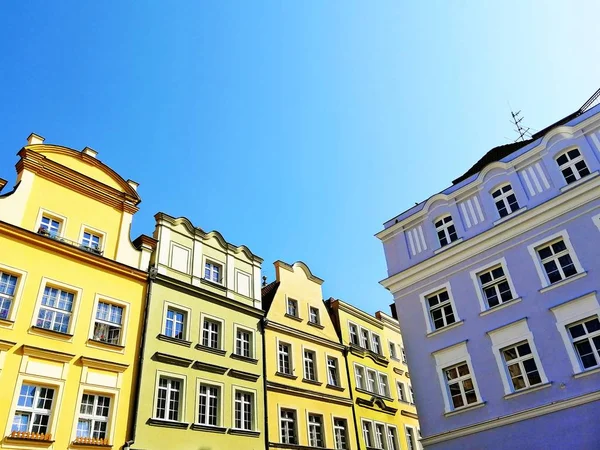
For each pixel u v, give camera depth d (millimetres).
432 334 23000
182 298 24234
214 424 22500
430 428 21297
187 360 22562
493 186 24109
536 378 19266
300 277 32812
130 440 19016
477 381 20688
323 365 29891
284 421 25641
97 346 19969
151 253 24359
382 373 34375
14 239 19422
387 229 27422
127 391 20016
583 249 20047
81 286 20641
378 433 30906
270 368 26516
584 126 22047
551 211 21453
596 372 17844
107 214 23453
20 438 16359
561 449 17609
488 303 22094
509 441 18891
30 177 21156
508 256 22094
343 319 33719
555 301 19922
